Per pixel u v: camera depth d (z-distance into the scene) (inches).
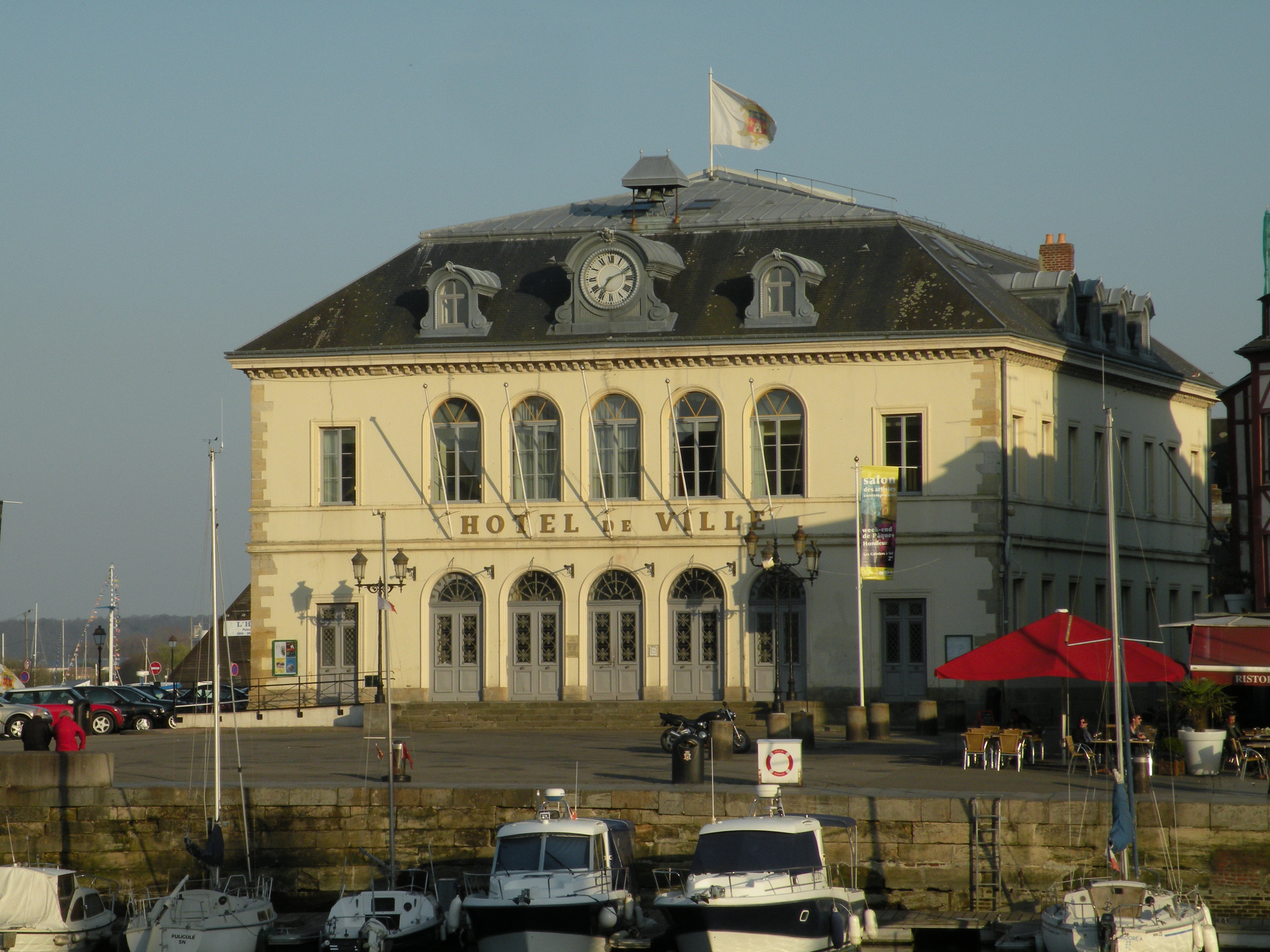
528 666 7854.3
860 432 7564.0
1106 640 5231.3
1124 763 4579.2
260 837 5017.2
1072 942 3934.5
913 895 4537.4
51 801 5142.7
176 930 4340.6
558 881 4274.1
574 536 7810.0
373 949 4195.4
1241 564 7849.4
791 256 7672.2
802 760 5777.6
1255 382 6530.5
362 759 6043.3
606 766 5669.3
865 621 7490.2
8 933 4463.6
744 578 7632.9
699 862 4249.5
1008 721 6210.6
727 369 7711.6
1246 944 4097.0
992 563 7377.0
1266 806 4313.5
